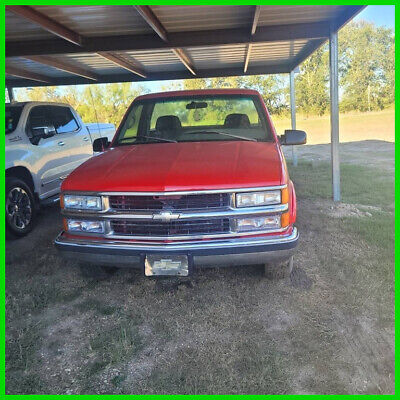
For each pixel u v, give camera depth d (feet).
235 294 11.67
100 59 28.04
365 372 8.39
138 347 9.43
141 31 21.35
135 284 12.64
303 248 15.01
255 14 17.67
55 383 8.33
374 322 10.11
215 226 10.10
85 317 10.80
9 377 8.51
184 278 12.82
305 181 28.99
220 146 12.60
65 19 18.62
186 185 9.88
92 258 10.60
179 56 26.23
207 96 14.98
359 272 12.70
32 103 20.68
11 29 20.13
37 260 14.75
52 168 20.68
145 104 15.29
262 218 10.11
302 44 26.94
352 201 22.45
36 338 9.87
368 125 80.38
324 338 9.52
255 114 14.62
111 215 10.30
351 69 96.89
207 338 9.66
